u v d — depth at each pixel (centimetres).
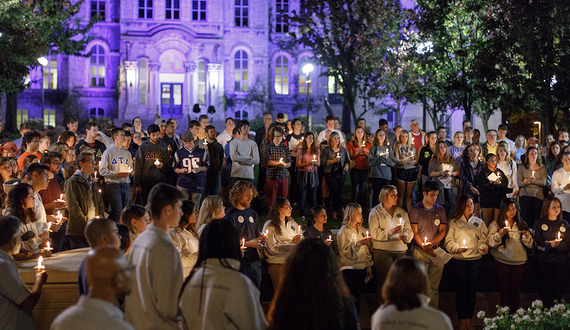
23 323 538
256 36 3875
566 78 1449
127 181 973
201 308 370
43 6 2441
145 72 3725
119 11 3784
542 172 1027
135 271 396
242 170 1045
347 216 779
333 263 362
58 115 3738
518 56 1611
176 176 1044
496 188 991
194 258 657
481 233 820
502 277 829
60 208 706
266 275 792
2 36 2150
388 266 799
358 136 1138
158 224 407
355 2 2377
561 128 1545
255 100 3856
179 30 3734
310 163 1059
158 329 385
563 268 836
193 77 3775
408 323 342
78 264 658
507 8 1520
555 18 1448
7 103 3059
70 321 302
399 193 1105
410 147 1173
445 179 1048
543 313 689
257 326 364
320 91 3909
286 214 760
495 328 676
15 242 540
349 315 355
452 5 1888
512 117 3412
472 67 1723
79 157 761
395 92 2348
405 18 2270
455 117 3622
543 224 848
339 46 2408
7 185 685
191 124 1114
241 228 725
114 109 3766
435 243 809
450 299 858
